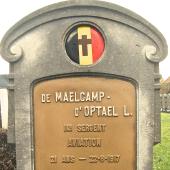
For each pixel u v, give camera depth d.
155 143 1.24
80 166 1.23
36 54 1.20
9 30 1.19
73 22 1.19
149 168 1.24
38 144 1.23
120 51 1.20
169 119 4.59
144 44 1.20
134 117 1.22
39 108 1.22
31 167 1.23
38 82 1.22
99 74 1.21
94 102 1.22
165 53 1.20
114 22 1.19
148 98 1.22
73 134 1.22
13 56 1.20
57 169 1.23
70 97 1.22
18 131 1.23
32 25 1.19
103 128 1.22
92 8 1.18
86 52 1.20
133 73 1.21
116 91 1.21
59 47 1.20
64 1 1.18
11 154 1.68
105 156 1.23
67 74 1.21
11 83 1.22
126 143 1.22
